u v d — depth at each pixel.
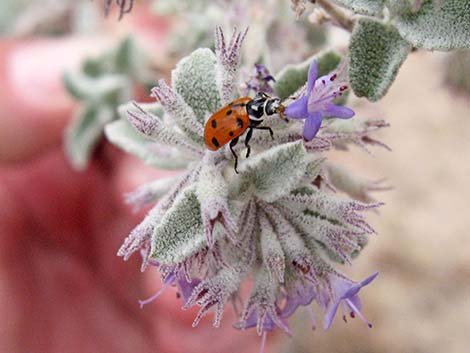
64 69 0.10
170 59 0.10
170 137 0.05
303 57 0.07
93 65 0.10
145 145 0.06
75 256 0.12
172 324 0.10
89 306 0.12
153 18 0.12
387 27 0.05
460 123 0.20
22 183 0.12
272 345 0.11
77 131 0.10
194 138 0.05
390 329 0.17
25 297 0.12
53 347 0.12
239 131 0.05
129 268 0.12
